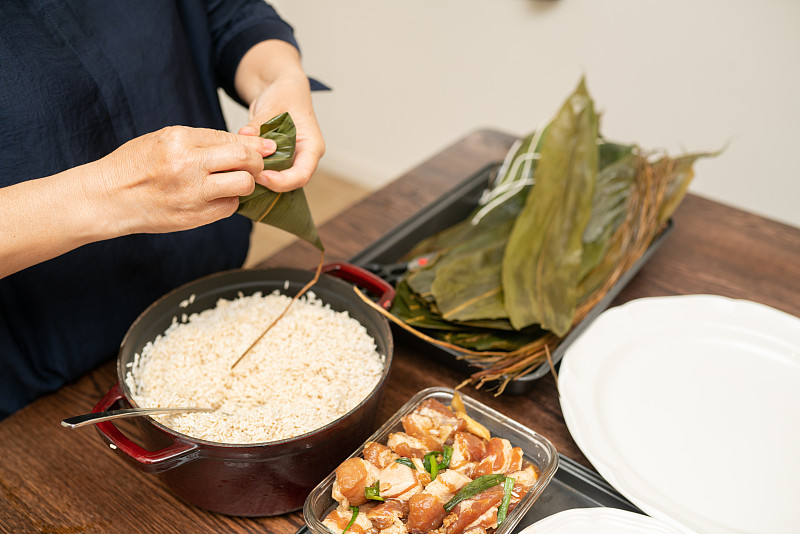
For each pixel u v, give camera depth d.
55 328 0.91
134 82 0.92
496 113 2.42
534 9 2.16
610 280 1.04
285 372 0.81
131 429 0.87
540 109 2.32
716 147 2.06
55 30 0.85
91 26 0.88
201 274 1.05
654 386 0.88
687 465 0.80
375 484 0.70
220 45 1.06
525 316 0.94
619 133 2.22
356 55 2.63
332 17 2.61
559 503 0.77
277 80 0.94
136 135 0.93
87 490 0.79
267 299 0.90
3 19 0.82
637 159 1.17
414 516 0.67
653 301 0.99
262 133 0.76
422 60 2.48
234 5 1.06
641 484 0.77
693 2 1.89
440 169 1.35
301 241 1.15
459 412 0.77
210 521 0.77
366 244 1.15
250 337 0.85
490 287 1.00
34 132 0.84
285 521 0.77
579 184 1.08
